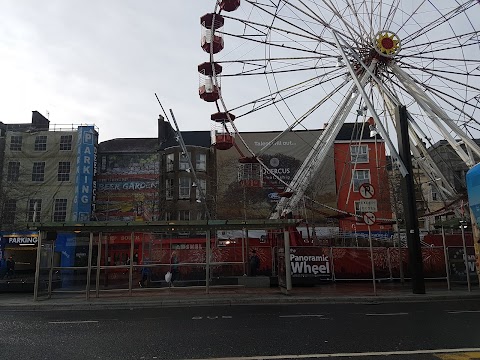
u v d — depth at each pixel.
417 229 17.64
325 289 19.14
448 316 11.43
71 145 44.88
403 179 18.41
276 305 14.73
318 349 7.48
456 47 24.77
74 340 8.66
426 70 25.41
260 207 47.59
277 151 49.69
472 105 23.84
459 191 24.50
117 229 17.02
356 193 47.81
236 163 49.19
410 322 10.42
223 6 26.09
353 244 33.66
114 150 50.00
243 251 21.23
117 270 24.30
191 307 14.54
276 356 6.96
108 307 14.91
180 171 48.69
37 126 47.69
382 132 19.64
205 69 26.83
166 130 52.19
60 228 16.61
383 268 22.50
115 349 7.74
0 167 43.88
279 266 18.81
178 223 16.88
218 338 8.65
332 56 25.55
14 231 41.31
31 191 43.25
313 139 50.12
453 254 20.61
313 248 22.14
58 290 18.42
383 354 6.97
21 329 10.17
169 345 8.03
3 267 31.58
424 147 25.53
